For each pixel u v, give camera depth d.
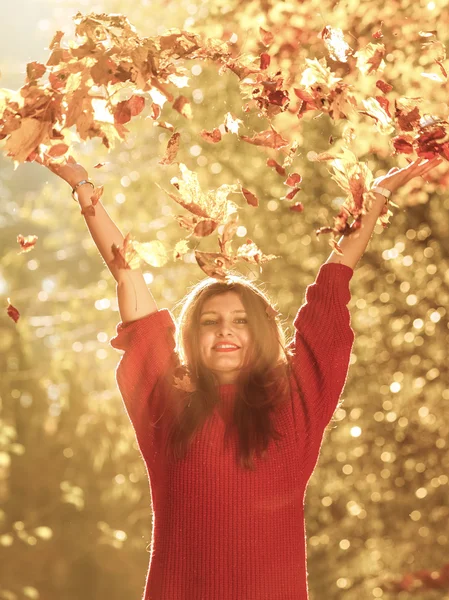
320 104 3.38
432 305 9.72
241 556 2.85
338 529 10.56
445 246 9.63
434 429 9.83
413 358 9.87
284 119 3.93
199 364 3.08
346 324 3.16
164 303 10.84
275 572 2.86
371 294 9.87
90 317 13.48
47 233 20.16
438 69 3.87
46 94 3.10
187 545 2.87
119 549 12.68
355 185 3.26
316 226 9.81
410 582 7.59
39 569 12.36
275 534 2.89
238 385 3.06
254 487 2.89
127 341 3.15
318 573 10.80
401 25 4.14
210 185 9.95
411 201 4.88
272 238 9.97
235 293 3.12
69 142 3.20
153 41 3.15
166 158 3.26
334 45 3.47
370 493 10.21
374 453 10.20
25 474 13.25
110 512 13.29
